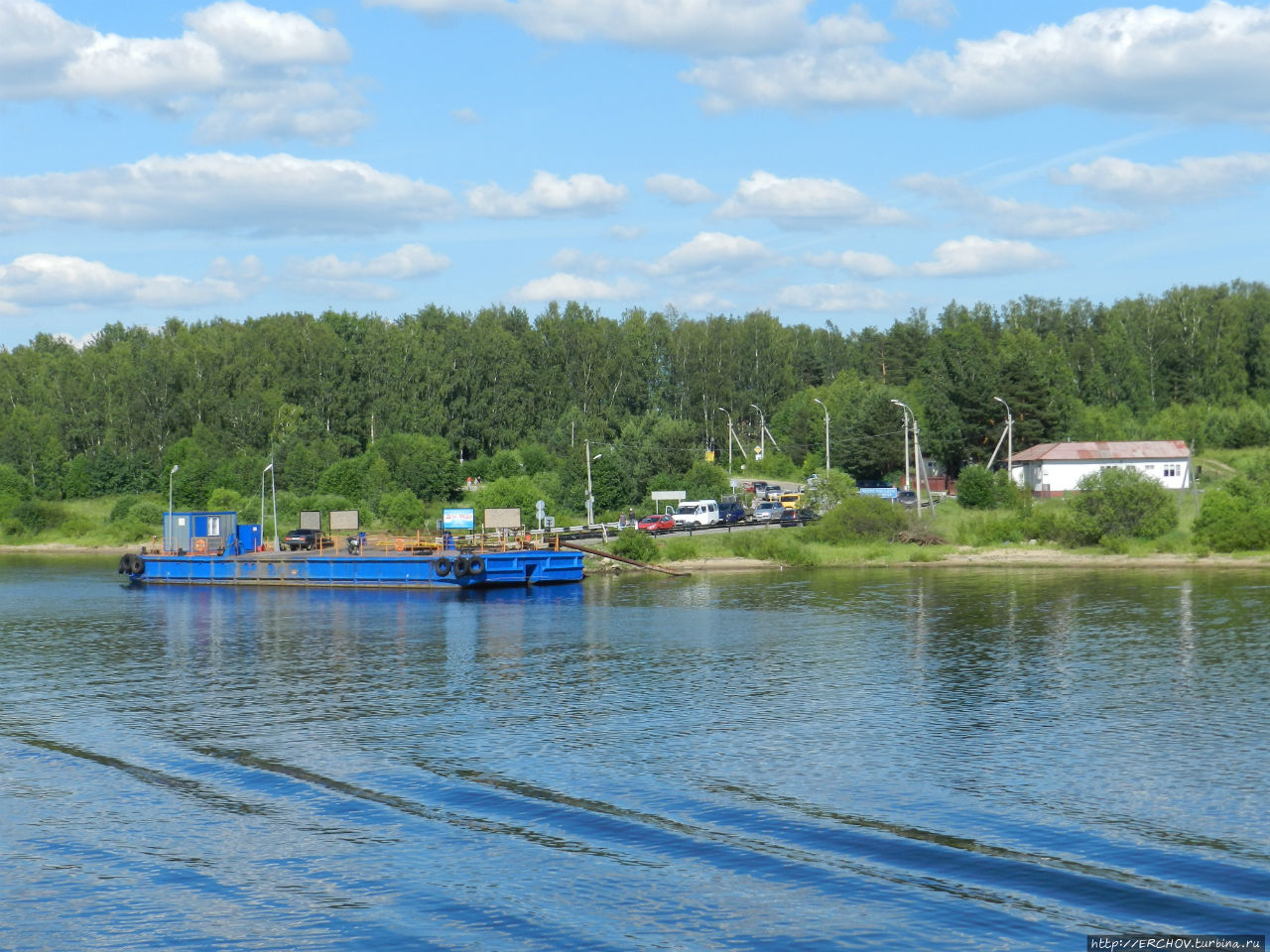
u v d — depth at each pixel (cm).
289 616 6050
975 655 4447
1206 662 4206
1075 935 2023
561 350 17888
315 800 2791
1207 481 12600
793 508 10125
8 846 2531
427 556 7106
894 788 2783
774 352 19162
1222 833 2456
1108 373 18600
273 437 15025
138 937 2098
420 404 16425
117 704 3859
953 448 14150
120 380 16500
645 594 6669
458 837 2528
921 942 2009
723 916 2122
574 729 3409
